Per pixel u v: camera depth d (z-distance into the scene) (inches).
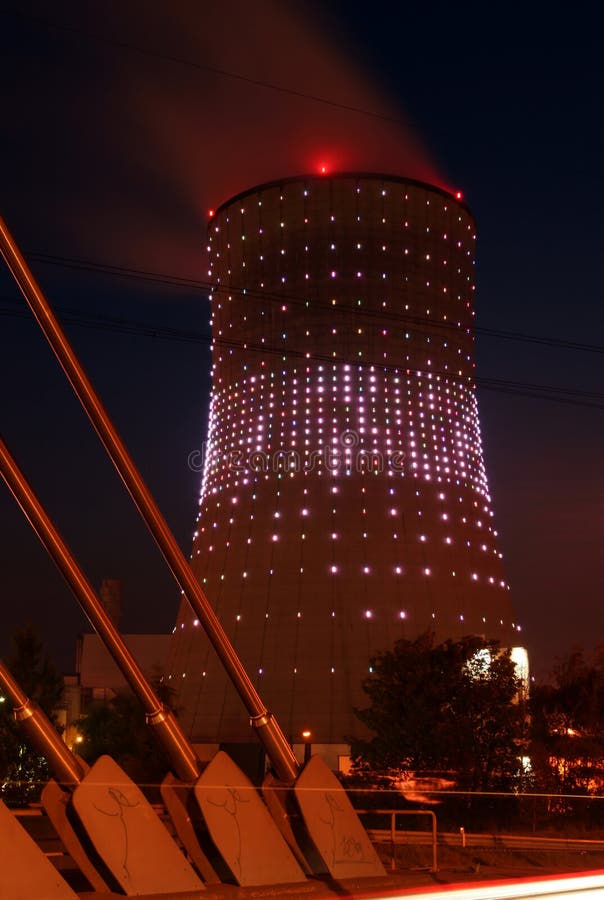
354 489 3339.1
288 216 3521.2
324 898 625.9
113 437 613.9
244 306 3553.2
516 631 3484.3
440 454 3425.2
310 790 687.1
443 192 3619.6
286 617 3255.4
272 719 692.1
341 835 689.6
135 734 2210.9
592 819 1662.2
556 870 828.0
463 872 775.7
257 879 634.8
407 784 1689.2
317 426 3376.0
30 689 1825.8
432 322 3496.6
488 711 1769.2
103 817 588.4
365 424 3366.1
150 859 595.2
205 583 3420.3
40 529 590.9
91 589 616.1
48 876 534.0
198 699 3282.5
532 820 1624.0
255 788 669.3
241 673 681.0
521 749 1817.2
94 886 584.7
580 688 1852.9
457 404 3516.2
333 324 3417.8
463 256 3666.3
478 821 1601.9
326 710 3134.8
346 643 3211.1
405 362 3437.5
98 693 4042.8
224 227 3690.9
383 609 3255.4
